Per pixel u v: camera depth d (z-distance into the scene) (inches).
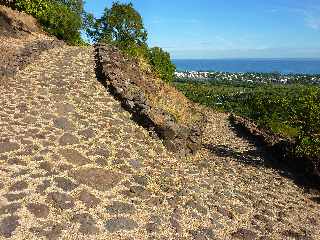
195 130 494.0
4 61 568.4
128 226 273.7
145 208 301.7
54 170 321.1
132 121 481.1
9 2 889.5
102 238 255.1
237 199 361.4
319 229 336.8
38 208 268.7
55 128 403.2
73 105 483.8
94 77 626.8
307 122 499.8
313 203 400.5
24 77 562.6
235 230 301.4
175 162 414.9
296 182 459.8
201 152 498.3
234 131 808.9
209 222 304.0
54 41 873.5
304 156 496.1
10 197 273.3
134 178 344.5
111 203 297.1
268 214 344.5
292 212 361.7
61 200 283.7
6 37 762.8
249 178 437.1
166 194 331.6
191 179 379.9
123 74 637.3
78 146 375.2
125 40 1080.2
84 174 326.6
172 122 464.1
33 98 481.4
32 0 882.1
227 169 452.1
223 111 1160.2
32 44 743.1
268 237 299.9
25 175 304.2
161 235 272.1
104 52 781.9
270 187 422.0
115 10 1089.4
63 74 613.0
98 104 508.7
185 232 282.4
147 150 416.5
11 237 237.0
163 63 1061.8
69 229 255.9
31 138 367.6
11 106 440.5
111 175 337.1
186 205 320.5
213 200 344.2
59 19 1082.1
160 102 588.1
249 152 596.1
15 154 331.9
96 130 424.8
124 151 393.1
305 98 509.7
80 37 1147.3
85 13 1190.9
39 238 241.1
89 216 274.1
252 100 1066.1
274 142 633.6
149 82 749.3
